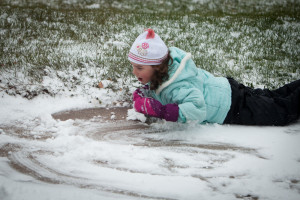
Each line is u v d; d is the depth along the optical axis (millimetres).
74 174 2496
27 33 6160
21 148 2818
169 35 6980
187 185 2418
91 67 4707
